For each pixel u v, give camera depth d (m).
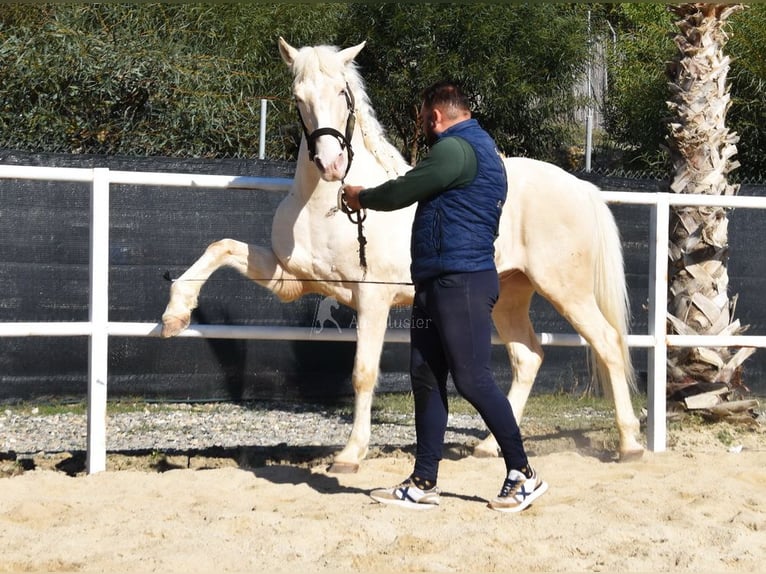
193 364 7.23
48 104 11.00
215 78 11.65
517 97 13.51
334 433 6.61
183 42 11.91
